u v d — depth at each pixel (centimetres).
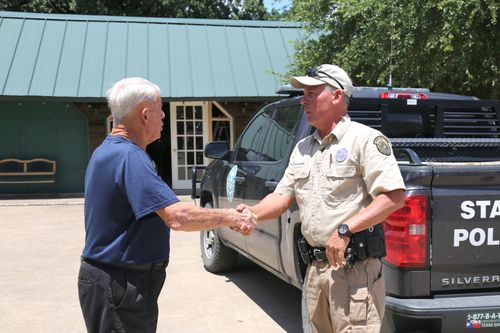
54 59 1248
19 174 1263
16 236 808
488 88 726
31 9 2131
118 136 242
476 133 473
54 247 726
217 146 550
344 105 250
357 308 243
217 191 557
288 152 407
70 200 1198
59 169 1314
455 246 290
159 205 230
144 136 246
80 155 1321
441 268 290
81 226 893
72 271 600
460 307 279
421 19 678
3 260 652
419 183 287
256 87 1273
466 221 290
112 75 1244
